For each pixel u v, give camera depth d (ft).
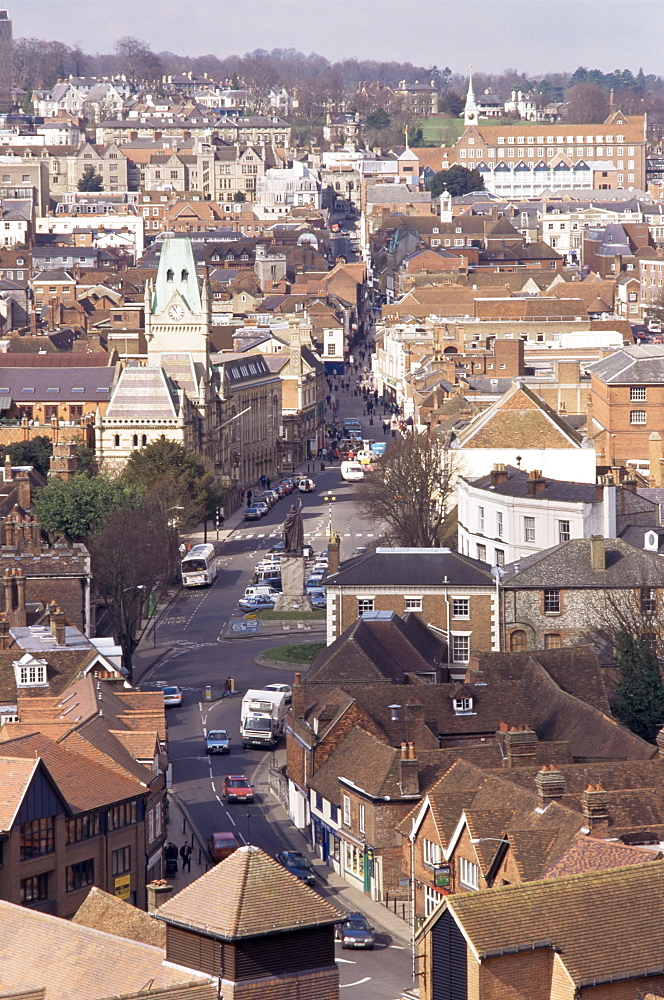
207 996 558.97
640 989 592.60
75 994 590.55
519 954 588.50
